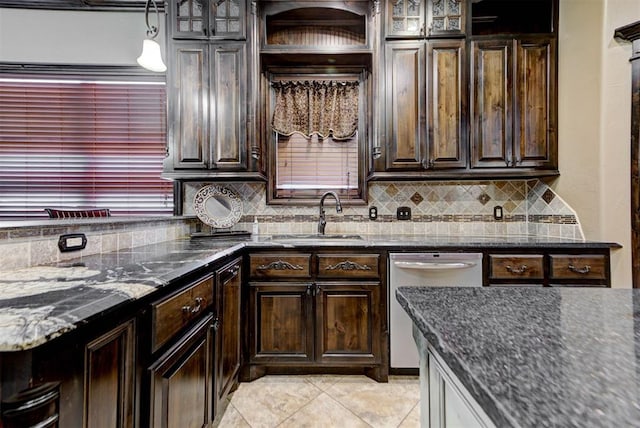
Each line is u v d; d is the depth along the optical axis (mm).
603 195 1970
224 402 1647
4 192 2506
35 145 2535
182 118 2246
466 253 1962
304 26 2621
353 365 1985
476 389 409
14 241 1084
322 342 1994
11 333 562
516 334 553
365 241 2066
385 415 1646
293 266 2004
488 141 2227
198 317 1304
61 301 729
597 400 362
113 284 885
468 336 544
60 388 622
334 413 1662
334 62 2529
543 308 694
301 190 2641
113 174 2600
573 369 432
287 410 1688
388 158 2266
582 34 2062
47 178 2539
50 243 1213
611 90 1924
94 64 2561
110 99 2602
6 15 2506
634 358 463
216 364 1458
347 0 2318
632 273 1849
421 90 2244
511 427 335
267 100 2580
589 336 543
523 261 1954
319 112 2592
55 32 2539
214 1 2254
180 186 2609
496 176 2295
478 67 2230
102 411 736
